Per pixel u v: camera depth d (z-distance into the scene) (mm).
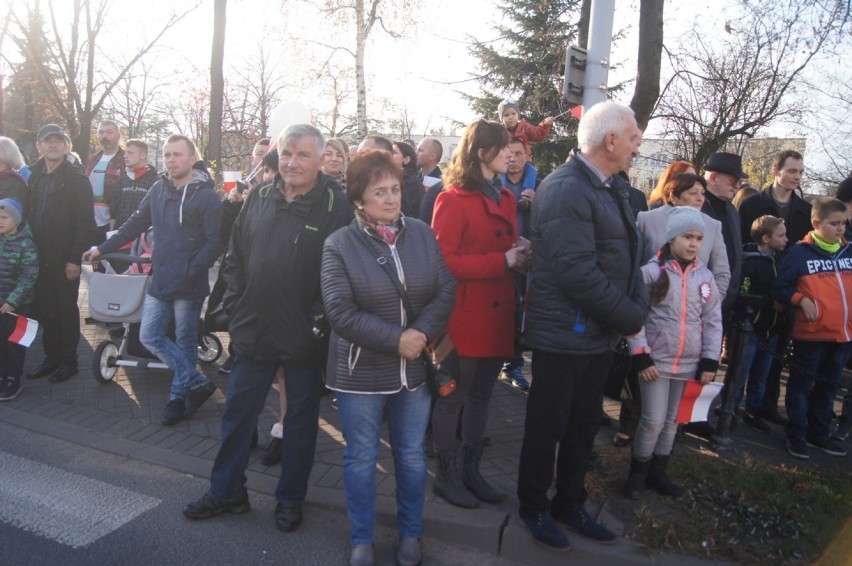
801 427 4488
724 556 3166
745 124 10078
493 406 5352
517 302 3701
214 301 4207
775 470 4105
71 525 3467
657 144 11375
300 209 3283
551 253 2963
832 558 3137
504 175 5184
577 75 5871
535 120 15219
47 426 4664
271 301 3271
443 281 3104
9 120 23938
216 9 13297
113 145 7863
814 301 4457
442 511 3518
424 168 6363
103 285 5375
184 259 4672
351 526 3277
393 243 3020
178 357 4758
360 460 3068
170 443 4441
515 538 3316
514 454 4348
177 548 3281
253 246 3312
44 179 5453
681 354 3549
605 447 4371
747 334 4480
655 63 7441
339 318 2893
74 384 5508
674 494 3680
